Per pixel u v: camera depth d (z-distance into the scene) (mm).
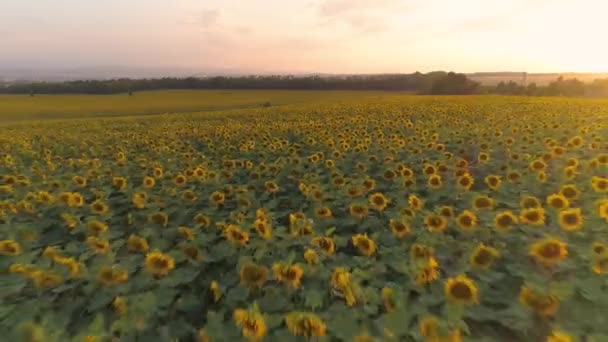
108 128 30266
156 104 70625
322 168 11188
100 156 16047
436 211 6516
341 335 3414
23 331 3383
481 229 5840
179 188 9125
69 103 75062
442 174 9531
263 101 73625
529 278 4367
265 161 12797
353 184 8609
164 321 4273
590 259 4629
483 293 4344
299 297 4281
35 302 4242
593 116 22141
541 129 15773
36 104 73750
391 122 22594
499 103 36906
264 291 4504
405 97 58406
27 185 9539
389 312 3520
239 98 82500
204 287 4980
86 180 10086
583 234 5500
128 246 5539
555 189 7898
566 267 4602
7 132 29766
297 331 3318
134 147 17844
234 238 5461
